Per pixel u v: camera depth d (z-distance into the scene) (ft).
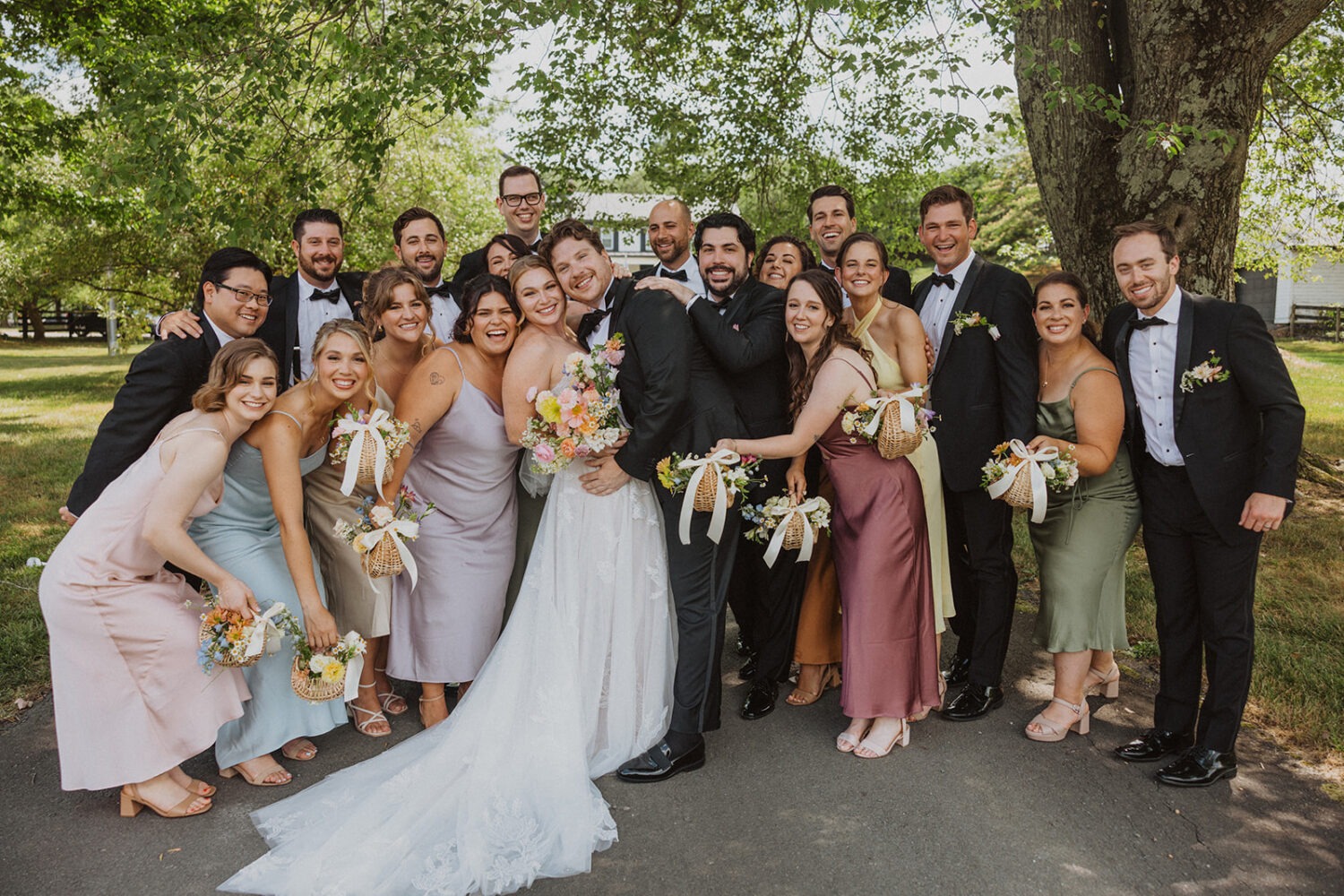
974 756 11.40
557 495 11.39
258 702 10.91
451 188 54.39
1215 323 10.35
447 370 11.69
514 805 9.95
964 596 13.79
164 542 9.57
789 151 32.19
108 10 32.81
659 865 9.25
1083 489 11.45
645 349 10.78
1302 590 17.13
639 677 11.55
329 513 11.99
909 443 10.95
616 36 22.84
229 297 12.10
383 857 9.18
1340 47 27.76
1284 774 10.91
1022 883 8.87
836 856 9.35
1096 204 20.66
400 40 17.57
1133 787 10.63
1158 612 11.25
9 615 15.84
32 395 53.83
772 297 12.17
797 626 13.08
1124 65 20.88
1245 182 32.83
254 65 17.53
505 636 11.33
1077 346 11.53
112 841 9.71
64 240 63.00
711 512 11.11
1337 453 29.84
